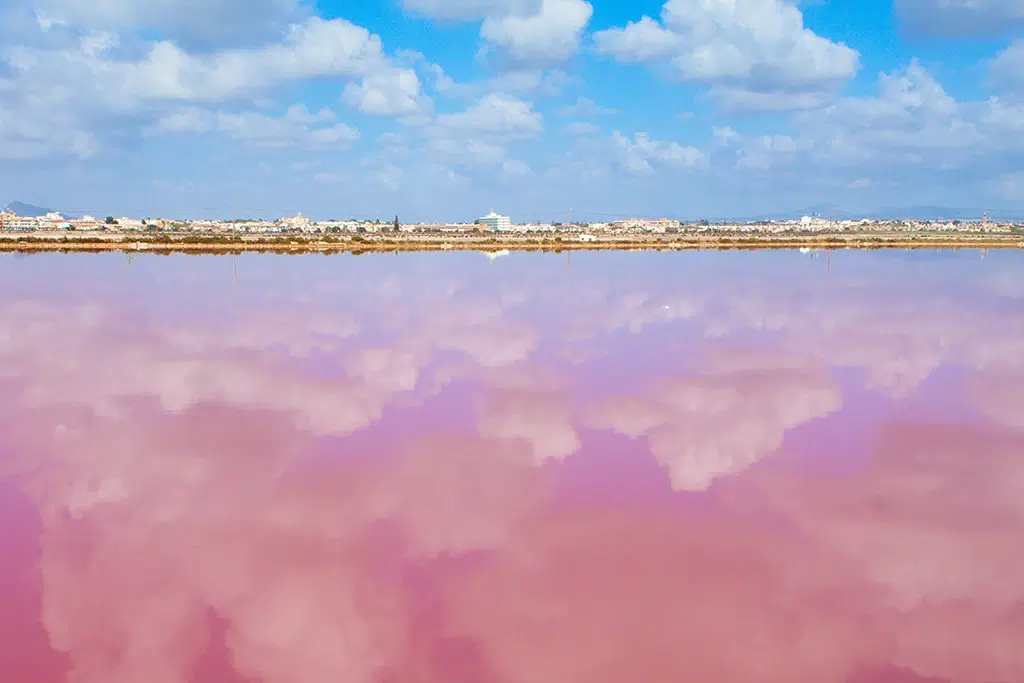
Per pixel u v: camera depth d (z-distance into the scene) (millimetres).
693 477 12117
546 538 9836
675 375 19578
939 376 19688
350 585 8609
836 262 70812
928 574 8938
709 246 110688
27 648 7367
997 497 11344
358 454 13164
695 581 8711
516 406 16422
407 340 25094
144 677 6902
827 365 20984
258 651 7344
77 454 13094
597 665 7109
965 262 70375
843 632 7695
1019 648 7434
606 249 104562
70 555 9312
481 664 7117
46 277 49156
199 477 12008
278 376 19375
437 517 10500
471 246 105938
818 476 12188
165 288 42719
